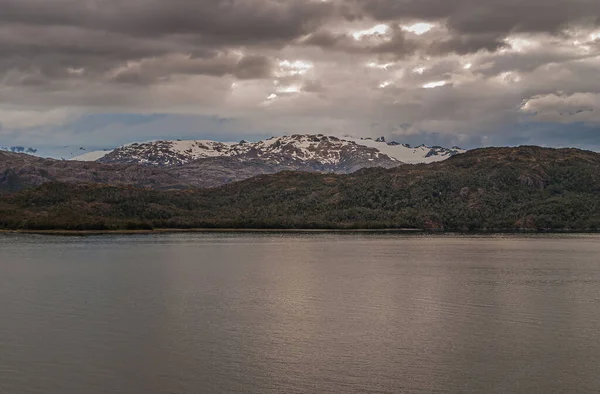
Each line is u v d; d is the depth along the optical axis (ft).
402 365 256.93
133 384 237.04
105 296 419.33
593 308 370.53
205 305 382.63
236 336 302.04
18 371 251.39
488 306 377.30
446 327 319.06
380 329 315.17
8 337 301.84
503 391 229.04
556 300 399.44
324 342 290.35
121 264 635.66
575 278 514.68
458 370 250.37
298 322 331.57
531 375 244.83
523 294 424.87
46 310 367.04
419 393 227.61
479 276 529.86
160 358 267.18
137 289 452.35
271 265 629.51
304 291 440.45
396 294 425.28
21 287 463.42
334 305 381.60
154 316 348.18
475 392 228.02
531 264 637.30
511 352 273.95
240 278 518.78
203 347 282.77
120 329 317.01
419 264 638.94
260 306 378.73
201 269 589.32
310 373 247.70
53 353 274.98
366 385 234.79
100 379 242.37
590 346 282.77
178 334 305.94
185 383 237.86
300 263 651.66
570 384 235.20
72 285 474.08
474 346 282.97
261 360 263.49
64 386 235.40
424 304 384.47
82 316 349.20
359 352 274.16
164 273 556.10
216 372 249.14
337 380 239.91
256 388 232.32
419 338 297.12
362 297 412.36
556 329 314.76
